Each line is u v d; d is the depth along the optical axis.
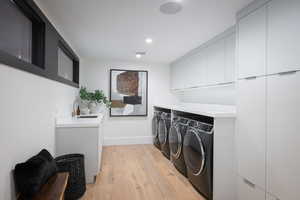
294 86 1.31
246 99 1.77
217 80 2.55
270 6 1.49
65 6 1.75
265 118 1.56
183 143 2.52
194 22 2.11
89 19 2.04
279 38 1.42
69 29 2.33
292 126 1.32
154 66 4.54
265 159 1.55
